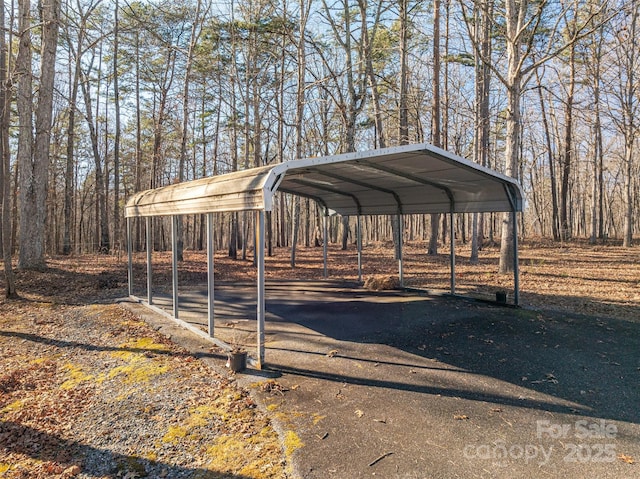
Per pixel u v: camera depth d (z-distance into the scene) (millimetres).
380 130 15359
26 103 11492
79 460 3129
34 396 4301
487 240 24594
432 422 3436
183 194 6414
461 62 17719
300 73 14508
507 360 4922
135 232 24828
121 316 7527
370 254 19641
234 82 18812
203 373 4703
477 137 16219
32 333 6555
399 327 6438
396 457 2920
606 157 32125
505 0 11492
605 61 19828
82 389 4422
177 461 3041
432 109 14281
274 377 4477
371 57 14523
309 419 3506
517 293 7586
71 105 16250
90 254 18672
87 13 11836
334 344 5656
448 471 2744
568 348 5324
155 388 4344
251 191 4617
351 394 4012
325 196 11461
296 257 18859
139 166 20000
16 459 3174
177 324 6781
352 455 2949
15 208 19234
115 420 3713
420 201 9414
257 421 3545
